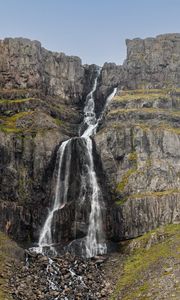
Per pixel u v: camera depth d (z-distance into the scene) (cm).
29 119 11688
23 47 13638
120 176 10656
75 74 14350
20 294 7431
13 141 10875
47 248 9812
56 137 11262
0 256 8581
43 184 10806
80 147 11112
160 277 7562
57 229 10375
